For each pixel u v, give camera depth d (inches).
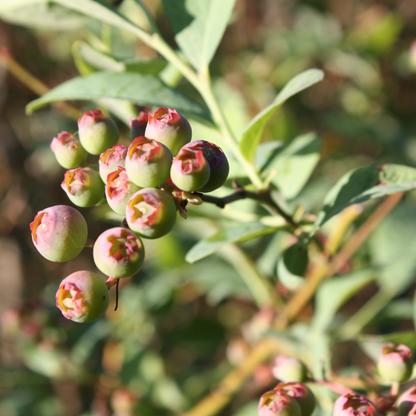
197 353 23.2
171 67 15.0
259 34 30.1
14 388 21.4
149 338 20.8
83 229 10.8
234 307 23.2
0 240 26.5
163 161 10.5
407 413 11.3
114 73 13.2
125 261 10.4
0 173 26.2
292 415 11.0
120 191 10.6
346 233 16.0
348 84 30.2
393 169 11.9
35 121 26.4
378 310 16.4
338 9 32.1
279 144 13.6
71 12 14.8
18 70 17.2
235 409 19.3
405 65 26.8
